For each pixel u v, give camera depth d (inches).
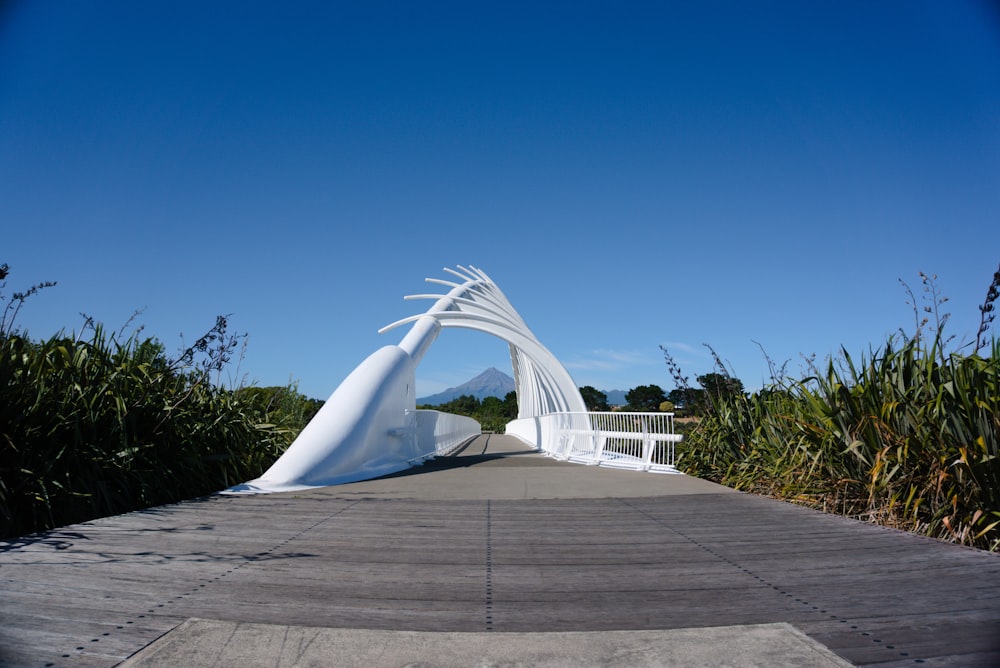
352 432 365.1
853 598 131.6
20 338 225.5
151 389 272.8
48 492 204.1
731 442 373.4
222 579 144.9
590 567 158.4
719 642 105.7
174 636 107.7
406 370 457.4
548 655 100.7
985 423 196.5
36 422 214.5
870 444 231.9
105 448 234.7
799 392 319.6
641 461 419.2
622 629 113.9
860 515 235.6
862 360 244.4
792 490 277.4
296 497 281.7
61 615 118.4
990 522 194.4
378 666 96.6
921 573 150.8
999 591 135.9
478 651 102.3
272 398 446.0
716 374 435.2
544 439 705.0
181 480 275.9
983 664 97.1
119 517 221.1
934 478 205.5
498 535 198.1
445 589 138.9
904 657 100.1
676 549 178.4
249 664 96.9
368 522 219.8
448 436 753.0
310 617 119.6
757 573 152.2
